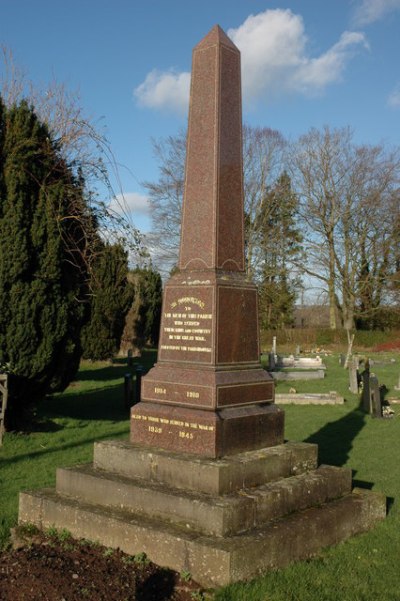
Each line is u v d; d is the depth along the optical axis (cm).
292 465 594
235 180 657
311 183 3725
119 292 2684
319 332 4247
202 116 655
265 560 477
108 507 551
